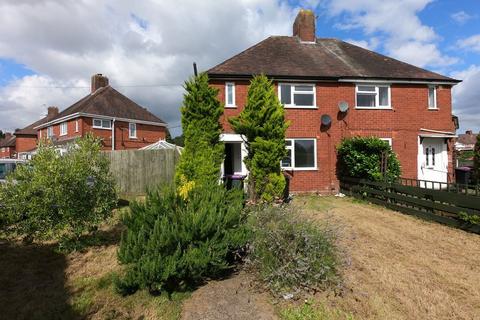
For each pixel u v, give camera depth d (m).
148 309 4.64
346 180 14.91
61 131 32.84
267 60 16.56
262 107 10.94
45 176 6.40
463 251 6.70
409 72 16.78
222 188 6.93
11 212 6.48
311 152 15.69
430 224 9.04
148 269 4.77
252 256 5.45
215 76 14.88
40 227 6.60
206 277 5.45
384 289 4.98
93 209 6.97
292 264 5.00
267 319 4.34
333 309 4.48
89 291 5.19
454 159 18.42
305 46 18.39
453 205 8.86
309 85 15.77
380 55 18.61
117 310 4.64
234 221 5.77
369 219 9.69
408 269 5.74
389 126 16.12
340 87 15.91
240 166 16.11
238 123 11.30
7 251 7.04
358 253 6.54
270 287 4.94
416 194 10.41
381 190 12.23
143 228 5.24
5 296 5.10
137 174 16.06
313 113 15.71
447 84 16.56
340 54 18.33
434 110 16.53
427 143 16.67
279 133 11.03
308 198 13.95
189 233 5.19
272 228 5.49
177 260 4.95
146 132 34.81
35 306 4.80
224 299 4.82
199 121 11.25
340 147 14.95
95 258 6.57
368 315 4.32
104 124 30.59
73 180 6.62
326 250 5.38
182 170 11.06
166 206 5.70
